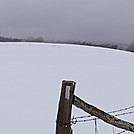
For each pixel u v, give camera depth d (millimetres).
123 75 17344
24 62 20953
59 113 3105
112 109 10016
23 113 9133
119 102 11016
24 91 12320
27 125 8039
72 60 23234
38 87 13266
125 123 3438
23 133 7375
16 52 26156
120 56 26562
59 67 19484
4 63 20062
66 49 30156
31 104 10258
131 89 13492
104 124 8102
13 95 11492
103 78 16188
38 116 8906
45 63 20938
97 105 10484
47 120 8570
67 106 3074
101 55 26688
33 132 7500
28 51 27141
